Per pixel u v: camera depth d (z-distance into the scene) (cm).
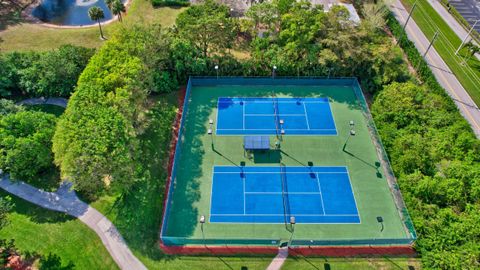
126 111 4703
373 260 4103
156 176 4850
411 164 4756
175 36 6241
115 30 5912
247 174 4922
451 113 5494
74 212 4459
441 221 4206
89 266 4006
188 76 6153
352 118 5709
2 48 6562
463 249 3953
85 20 7600
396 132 5166
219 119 5644
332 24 6109
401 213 4522
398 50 6994
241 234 4328
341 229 4384
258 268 4006
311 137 5419
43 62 5584
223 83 6188
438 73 6562
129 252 4119
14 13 7550
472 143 4894
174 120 5594
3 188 4694
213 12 6259
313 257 4112
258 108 5831
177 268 3994
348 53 5791
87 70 5103
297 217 4488
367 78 6094
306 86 6216
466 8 8331
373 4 7406
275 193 4722
